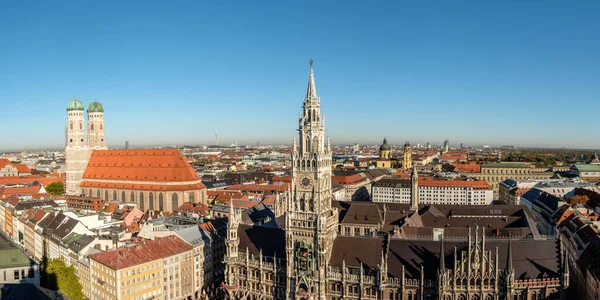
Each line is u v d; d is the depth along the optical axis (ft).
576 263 469.57
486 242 374.43
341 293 380.37
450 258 368.27
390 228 592.19
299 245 396.78
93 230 618.03
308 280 384.68
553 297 351.25
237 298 435.94
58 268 469.57
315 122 394.52
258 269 424.87
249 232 463.01
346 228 636.48
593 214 621.72
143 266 452.76
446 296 351.87
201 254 525.34
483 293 349.00
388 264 376.89
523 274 354.95
